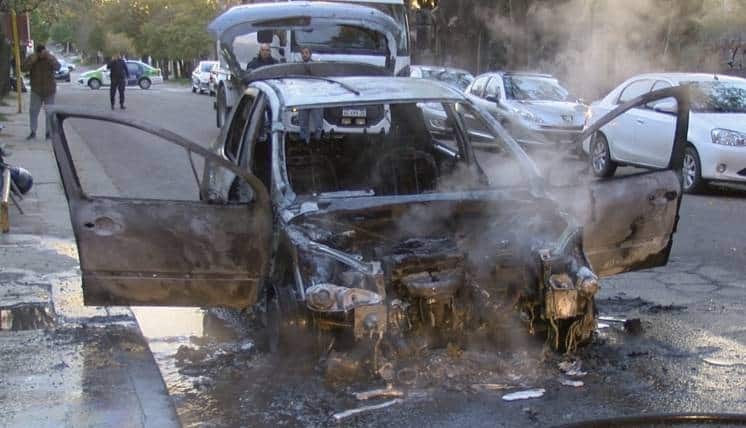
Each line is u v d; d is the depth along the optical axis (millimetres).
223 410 4559
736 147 11695
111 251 4957
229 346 5539
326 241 5039
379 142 7020
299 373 4941
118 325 5891
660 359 5242
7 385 4805
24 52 34375
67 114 4844
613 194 5625
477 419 4395
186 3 67562
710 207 11062
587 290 4930
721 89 12844
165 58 70438
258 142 6305
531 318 5156
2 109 26094
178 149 16672
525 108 15203
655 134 12805
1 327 5871
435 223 5504
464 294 5070
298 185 6625
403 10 16969
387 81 6406
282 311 4871
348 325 4680
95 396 4668
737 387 4816
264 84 6406
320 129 6824
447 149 6887
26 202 10156
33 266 7223
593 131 6133
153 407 4539
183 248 5031
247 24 9602
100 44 77250
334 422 4383
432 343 5066
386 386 4734
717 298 6641
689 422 4387
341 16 9984
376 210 5254
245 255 5102
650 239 5855
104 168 13805
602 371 5027
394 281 4922
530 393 4707
